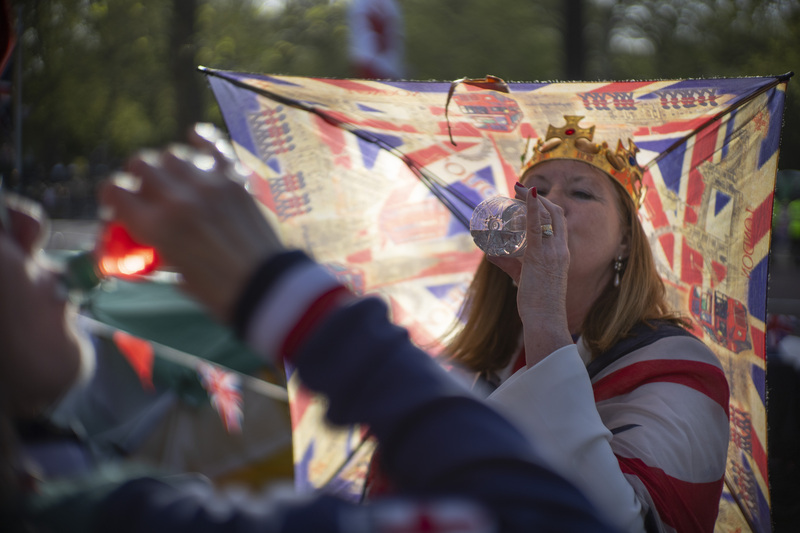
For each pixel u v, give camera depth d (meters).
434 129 2.27
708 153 2.15
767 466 2.02
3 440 0.57
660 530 1.52
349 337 0.56
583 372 1.56
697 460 1.65
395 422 0.54
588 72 21.34
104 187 0.56
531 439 0.57
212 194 0.56
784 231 21.00
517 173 2.36
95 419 4.34
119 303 4.51
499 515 0.49
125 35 15.13
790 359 4.34
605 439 1.51
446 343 2.40
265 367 4.38
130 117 17.16
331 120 2.31
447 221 2.55
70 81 14.56
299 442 2.21
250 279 0.56
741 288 2.07
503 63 22.27
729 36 19.44
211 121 12.94
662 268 2.25
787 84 2.03
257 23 18.59
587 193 2.00
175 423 4.48
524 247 1.82
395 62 8.70
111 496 0.55
